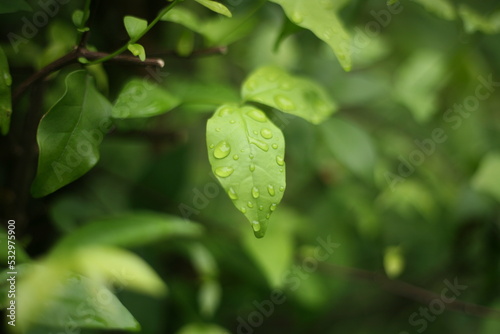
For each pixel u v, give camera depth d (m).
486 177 0.44
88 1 0.32
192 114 0.44
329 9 0.34
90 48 0.36
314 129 0.44
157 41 0.42
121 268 0.34
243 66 0.47
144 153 0.46
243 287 0.45
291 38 0.46
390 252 0.45
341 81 0.46
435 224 0.52
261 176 0.31
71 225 0.39
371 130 0.51
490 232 0.47
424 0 0.37
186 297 0.42
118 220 0.35
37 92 0.35
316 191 0.50
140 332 0.40
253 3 0.40
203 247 0.42
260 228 0.31
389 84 0.51
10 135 0.37
